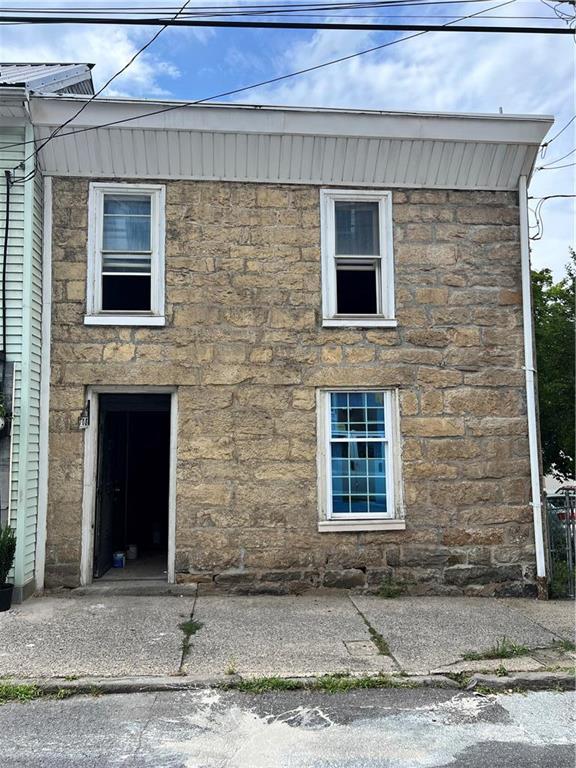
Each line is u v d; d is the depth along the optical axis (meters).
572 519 8.46
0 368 7.58
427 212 8.79
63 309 8.20
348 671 5.52
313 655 5.89
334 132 8.30
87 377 8.12
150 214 8.58
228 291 8.41
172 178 8.46
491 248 8.84
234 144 8.33
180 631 6.50
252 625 6.74
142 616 6.99
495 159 8.73
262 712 4.82
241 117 8.16
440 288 8.70
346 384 8.43
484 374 8.64
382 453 8.54
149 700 5.03
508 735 4.48
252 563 8.08
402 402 8.49
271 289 8.47
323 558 8.16
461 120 8.42
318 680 5.33
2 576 7.12
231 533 8.09
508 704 5.04
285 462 8.26
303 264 8.55
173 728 4.54
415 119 8.37
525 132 8.55
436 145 8.56
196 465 8.16
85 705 4.93
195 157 8.39
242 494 8.16
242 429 8.26
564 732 4.54
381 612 7.34
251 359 8.35
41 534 7.87
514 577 8.36
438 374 8.57
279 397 8.34
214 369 8.29
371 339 8.53
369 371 8.48
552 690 5.35
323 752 4.20
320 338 8.47
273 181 8.59
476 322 8.70
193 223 8.45
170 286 8.34
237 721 4.66
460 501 8.41
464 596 8.24
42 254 8.20
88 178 8.38
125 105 7.98
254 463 8.22
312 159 8.51
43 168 8.25
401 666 5.66
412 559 8.27
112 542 9.34
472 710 4.91
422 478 8.41
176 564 8.02
